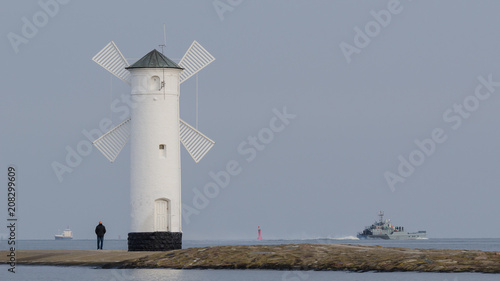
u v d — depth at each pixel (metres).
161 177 194.00
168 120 195.38
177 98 197.88
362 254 159.12
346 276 144.88
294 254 162.12
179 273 157.50
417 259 150.75
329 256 158.50
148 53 198.12
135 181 195.00
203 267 162.25
